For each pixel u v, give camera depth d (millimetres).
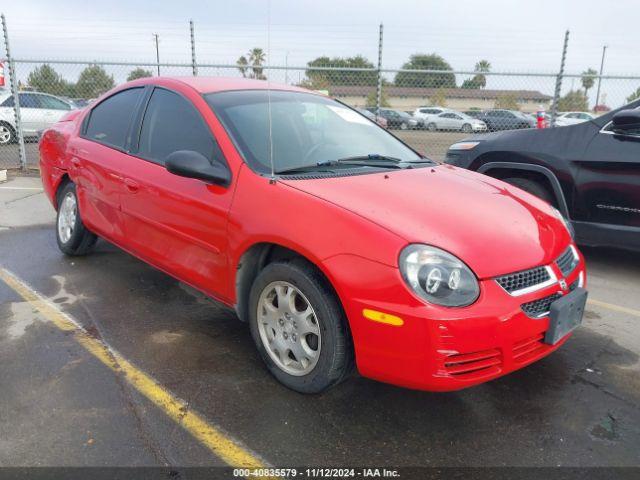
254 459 2240
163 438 2352
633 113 4137
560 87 8992
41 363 2953
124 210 3715
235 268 2859
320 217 2492
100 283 4164
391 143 3795
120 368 2924
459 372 2256
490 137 5285
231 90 3535
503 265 2373
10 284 4117
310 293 2502
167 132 3486
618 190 4363
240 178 2883
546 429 2484
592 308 3914
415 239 2326
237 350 3154
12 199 7453
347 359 2504
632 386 2867
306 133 3367
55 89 10188
